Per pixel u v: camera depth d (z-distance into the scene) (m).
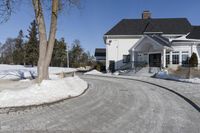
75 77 21.25
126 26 43.31
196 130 7.40
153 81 22.08
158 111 9.88
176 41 33.50
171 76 25.19
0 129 7.38
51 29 15.66
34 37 60.66
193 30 40.19
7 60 90.56
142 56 36.78
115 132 7.16
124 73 33.72
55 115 9.20
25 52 61.91
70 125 7.85
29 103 11.09
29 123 8.05
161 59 32.81
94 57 80.88
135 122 8.23
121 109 10.28
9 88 15.19
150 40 32.88
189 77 23.75
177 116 9.07
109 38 41.94
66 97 12.98
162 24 42.78
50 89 13.59
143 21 44.31
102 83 21.05
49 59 15.58
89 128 7.53
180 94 13.91
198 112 9.76
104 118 8.75
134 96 13.80
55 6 15.70
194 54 31.61
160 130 7.37
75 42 69.62
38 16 15.19
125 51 41.47
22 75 28.55
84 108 10.49
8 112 9.65
